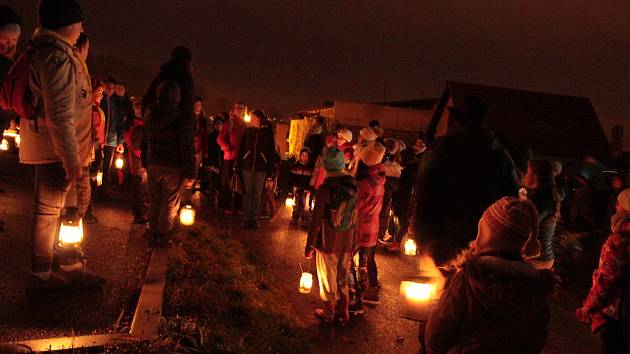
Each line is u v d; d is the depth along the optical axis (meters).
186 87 6.67
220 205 11.70
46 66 3.93
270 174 10.41
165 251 6.24
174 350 3.89
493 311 2.79
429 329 3.06
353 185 6.02
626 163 12.86
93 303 4.45
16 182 9.30
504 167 4.36
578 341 6.73
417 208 4.38
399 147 11.09
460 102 4.46
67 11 4.04
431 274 4.22
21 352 3.54
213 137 11.59
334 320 6.38
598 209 11.11
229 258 7.28
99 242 6.39
